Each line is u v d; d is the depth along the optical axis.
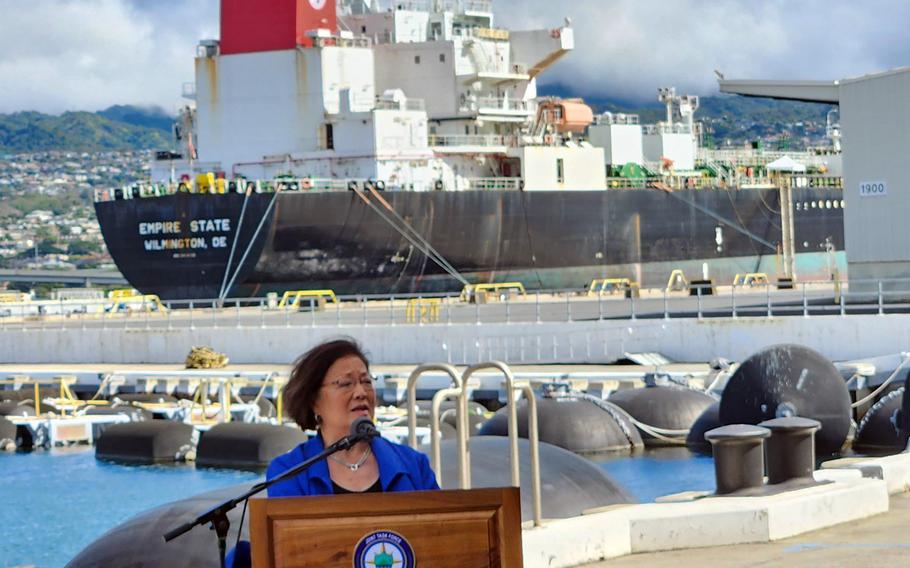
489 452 17.17
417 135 81.00
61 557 23.09
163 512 14.55
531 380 39.44
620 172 96.12
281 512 6.12
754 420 28.66
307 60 81.00
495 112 86.38
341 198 76.25
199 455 33.88
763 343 43.97
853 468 16.17
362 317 58.50
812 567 11.58
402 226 79.31
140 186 78.06
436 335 48.03
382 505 6.14
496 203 83.31
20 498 29.31
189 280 77.19
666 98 112.19
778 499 13.75
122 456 35.28
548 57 88.88
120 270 79.56
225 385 39.81
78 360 54.66
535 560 12.51
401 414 35.44
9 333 55.94
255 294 76.56
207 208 75.56
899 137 48.78
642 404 33.94
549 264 87.50
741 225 97.19
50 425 38.31
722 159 112.31
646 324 45.66
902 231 49.09
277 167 81.75
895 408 31.31
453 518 6.16
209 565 13.38
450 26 87.62
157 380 44.88
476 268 83.94
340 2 89.00
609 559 13.06
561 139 90.62
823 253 102.62
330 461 6.78
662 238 92.81
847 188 50.41
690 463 30.55
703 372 39.44
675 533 13.25
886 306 43.06
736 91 53.09
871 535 13.27
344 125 80.12
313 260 77.06
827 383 28.69
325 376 6.95
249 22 82.50
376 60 86.62
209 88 83.56
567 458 17.41
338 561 6.13
